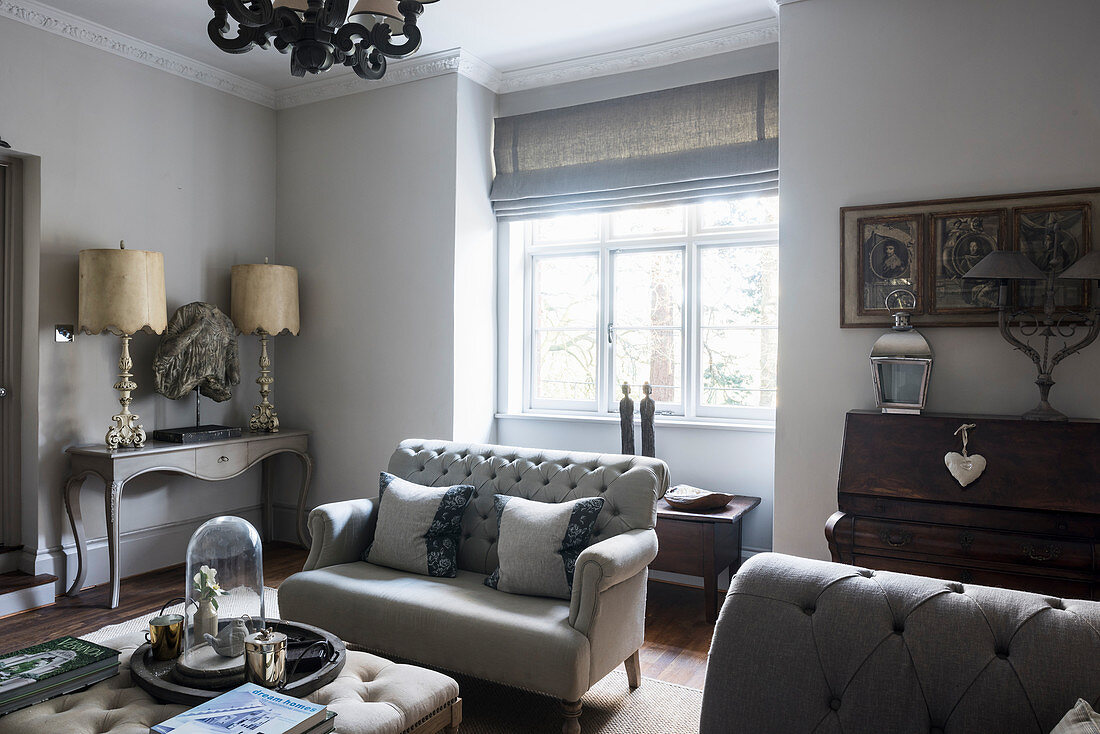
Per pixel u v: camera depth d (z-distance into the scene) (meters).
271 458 4.90
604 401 4.51
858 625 1.40
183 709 1.73
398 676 1.97
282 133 4.93
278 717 1.59
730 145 3.95
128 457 3.67
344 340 4.70
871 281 3.23
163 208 4.28
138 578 4.12
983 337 3.06
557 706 2.70
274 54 4.26
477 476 3.14
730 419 4.18
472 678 2.93
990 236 3.03
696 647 3.26
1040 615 1.32
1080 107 2.90
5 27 3.57
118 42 3.99
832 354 3.32
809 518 3.36
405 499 3.00
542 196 4.45
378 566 3.00
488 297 4.60
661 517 3.57
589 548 2.43
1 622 3.43
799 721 1.37
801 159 3.38
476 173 4.47
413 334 4.44
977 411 3.08
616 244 4.46
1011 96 3.01
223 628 1.91
